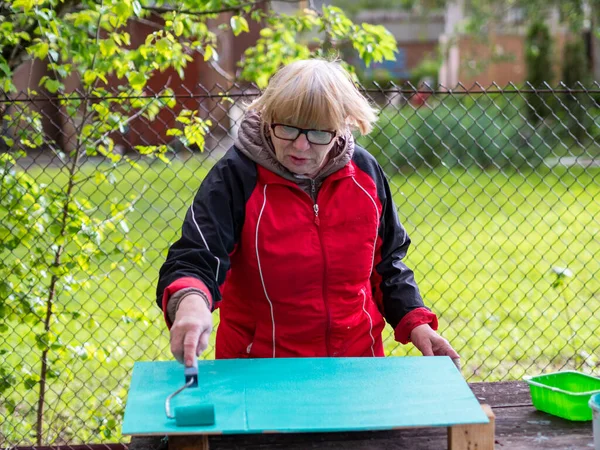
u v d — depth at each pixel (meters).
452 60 21.03
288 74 1.85
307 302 1.97
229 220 1.91
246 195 1.92
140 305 5.73
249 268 1.94
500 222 8.66
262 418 1.56
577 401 1.92
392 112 12.50
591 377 2.09
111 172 3.71
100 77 3.54
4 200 3.36
